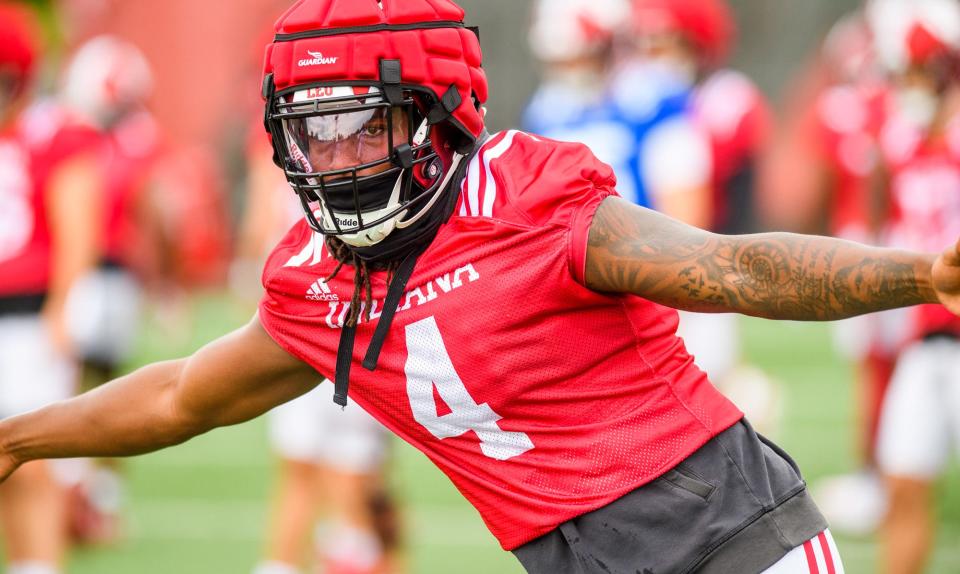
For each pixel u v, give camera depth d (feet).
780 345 147.74
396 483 84.64
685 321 68.59
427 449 30.66
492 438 29.43
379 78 27.25
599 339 28.35
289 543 59.98
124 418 33.30
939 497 80.69
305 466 60.03
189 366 32.65
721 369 69.15
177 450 99.14
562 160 28.32
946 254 24.32
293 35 27.84
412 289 28.55
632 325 28.60
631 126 67.51
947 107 63.98
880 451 65.98
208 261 182.60
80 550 71.67
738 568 28.35
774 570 28.50
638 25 69.72
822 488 81.51
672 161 66.69
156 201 115.03
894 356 74.23
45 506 57.06
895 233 66.03
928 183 64.69
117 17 220.43
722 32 72.08
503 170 28.32
